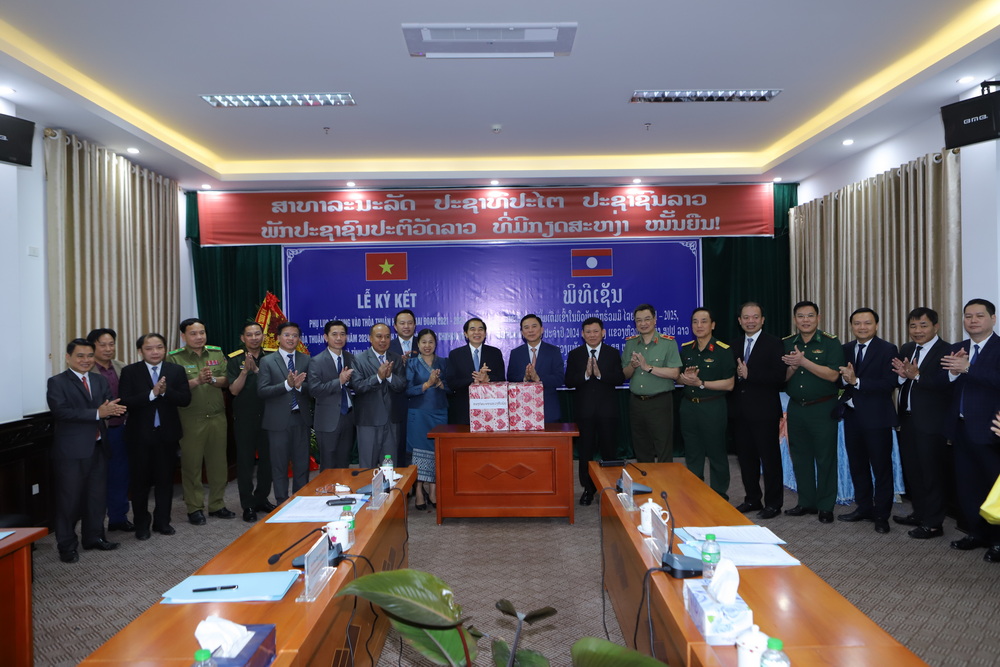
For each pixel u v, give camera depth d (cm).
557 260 723
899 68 462
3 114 383
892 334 561
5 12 362
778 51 431
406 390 507
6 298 432
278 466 467
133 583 367
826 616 162
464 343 723
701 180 704
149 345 444
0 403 428
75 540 408
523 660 148
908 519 450
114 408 405
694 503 270
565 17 379
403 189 717
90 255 524
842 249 627
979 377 370
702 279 724
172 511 535
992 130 385
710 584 161
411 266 722
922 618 303
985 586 339
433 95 496
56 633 306
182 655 149
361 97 498
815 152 609
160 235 638
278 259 722
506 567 377
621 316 725
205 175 646
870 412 434
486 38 401
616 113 545
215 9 363
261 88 478
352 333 722
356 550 218
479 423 450
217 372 502
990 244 449
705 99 521
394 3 360
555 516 461
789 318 732
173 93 485
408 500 557
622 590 256
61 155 493
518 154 669
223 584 187
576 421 529
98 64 433
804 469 474
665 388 500
